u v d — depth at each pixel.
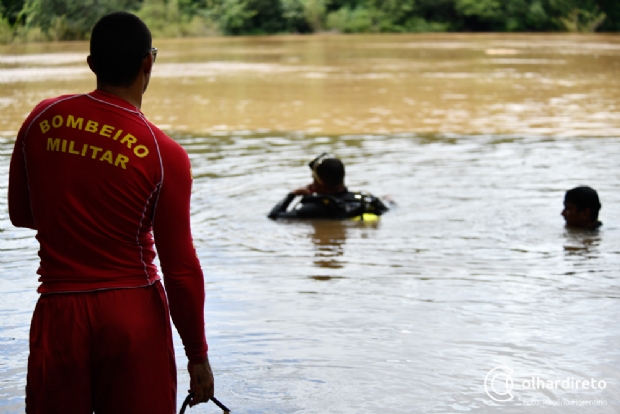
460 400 3.70
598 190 8.80
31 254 6.51
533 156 11.06
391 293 5.44
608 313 4.95
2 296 5.34
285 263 6.27
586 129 13.89
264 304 5.18
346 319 4.86
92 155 2.68
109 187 2.67
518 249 6.64
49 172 2.70
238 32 55.84
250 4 57.06
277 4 57.84
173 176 2.74
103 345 2.71
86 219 2.68
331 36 54.94
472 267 6.10
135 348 2.72
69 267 2.71
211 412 3.60
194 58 34.16
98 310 2.69
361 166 10.40
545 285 5.60
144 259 2.78
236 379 3.95
